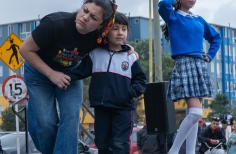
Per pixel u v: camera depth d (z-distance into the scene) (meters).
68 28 4.11
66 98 4.34
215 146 11.88
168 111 7.44
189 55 4.82
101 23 4.12
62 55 4.24
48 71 4.20
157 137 10.71
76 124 4.32
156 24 16.80
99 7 4.02
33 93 4.34
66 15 4.14
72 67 4.43
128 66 4.50
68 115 4.30
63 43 4.17
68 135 4.28
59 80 4.20
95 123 4.54
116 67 4.46
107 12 4.05
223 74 68.19
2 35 64.12
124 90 4.44
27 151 7.28
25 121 7.34
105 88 4.43
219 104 49.41
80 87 4.45
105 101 4.41
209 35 5.21
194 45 4.84
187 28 4.86
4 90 12.94
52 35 4.08
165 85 7.41
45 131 4.34
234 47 70.81
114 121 4.46
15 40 13.22
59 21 4.07
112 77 4.44
